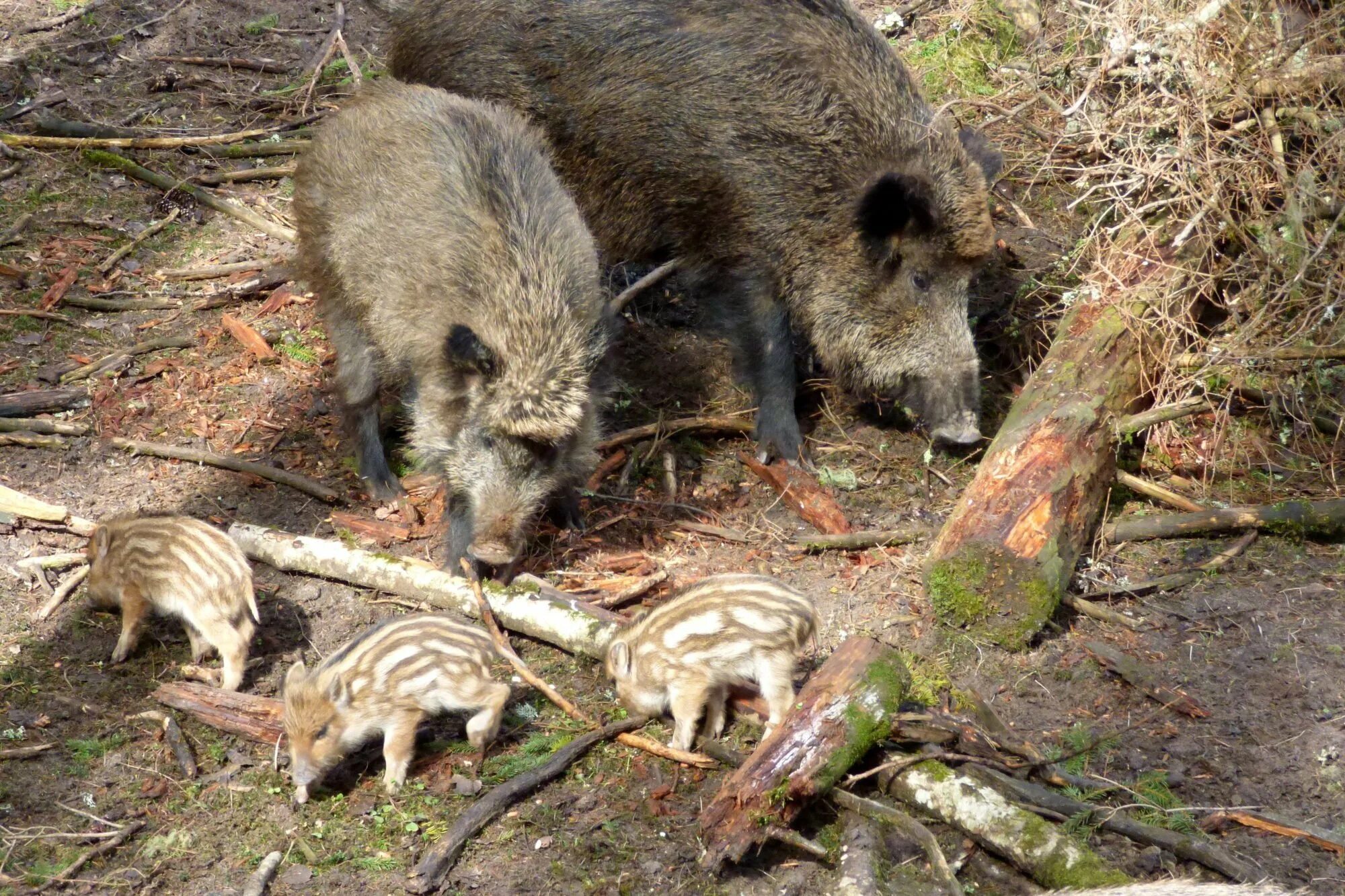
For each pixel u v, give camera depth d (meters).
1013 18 6.63
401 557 5.13
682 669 4.78
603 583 5.14
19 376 5.50
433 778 4.77
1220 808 4.76
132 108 6.36
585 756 4.82
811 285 5.57
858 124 5.50
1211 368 5.56
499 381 5.01
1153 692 4.98
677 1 5.60
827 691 4.73
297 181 5.38
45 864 4.60
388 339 5.18
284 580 5.11
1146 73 5.95
